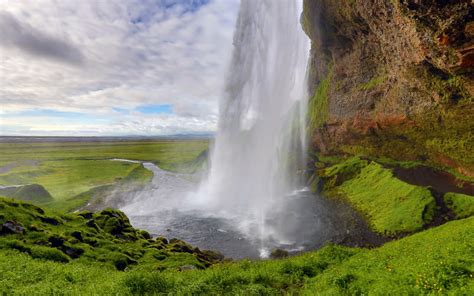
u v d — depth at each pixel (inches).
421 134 2068.2
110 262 959.6
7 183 3208.7
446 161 1975.9
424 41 1496.1
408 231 1441.9
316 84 3410.4
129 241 1274.6
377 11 1862.7
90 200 2539.4
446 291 451.5
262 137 3380.9
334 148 2950.3
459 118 1738.4
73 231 1111.6
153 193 2807.6
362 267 723.4
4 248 887.7
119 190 2908.5
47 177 3622.0
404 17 1493.6
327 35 2704.2
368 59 2436.0
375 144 2491.4
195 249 1360.7
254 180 2906.0
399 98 2129.7
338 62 2819.9
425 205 1540.4
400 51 1845.5
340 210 1948.8
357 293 569.6
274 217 1958.7
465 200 1496.1
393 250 869.8
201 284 666.2
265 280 725.9
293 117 3619.6
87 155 6599.4
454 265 520.1
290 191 2556.6
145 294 623.5
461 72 1454.2
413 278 524.4
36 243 952.3
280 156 3230.8
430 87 1780.3
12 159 5413.4
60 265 822.5
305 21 2984.7
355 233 1576.0
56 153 6919.3
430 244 803.4
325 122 3016.7
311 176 2679.6
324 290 620.4
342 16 2337.6
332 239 1539.1
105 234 1243.8
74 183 3230.8
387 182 1956.2
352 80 2694.4
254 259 1366.9
